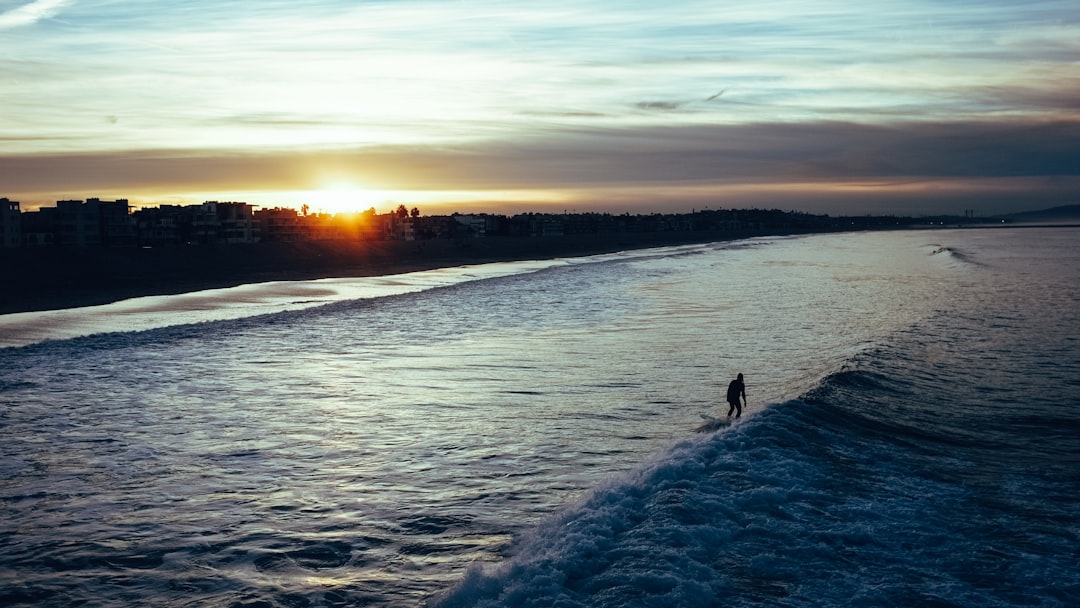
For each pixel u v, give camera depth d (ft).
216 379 114.32
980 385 104.42
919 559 49.78
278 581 49.34
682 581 44.91
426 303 233.76
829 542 51.70
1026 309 202.49
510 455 75.56
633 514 56.08
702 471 64.54
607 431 83.76
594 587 44.73
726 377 113.09
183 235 531.50
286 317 197.36
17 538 56.08
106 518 59.88
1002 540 53.01
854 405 87.61
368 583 48.96
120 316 200.75
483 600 44.60
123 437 82.43
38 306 226.38
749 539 51.70
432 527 57.67
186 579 49.75
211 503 63.05
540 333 163.94
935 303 221.25
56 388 107.65
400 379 113.80
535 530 55.47
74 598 47.29
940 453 73.00
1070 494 62.23
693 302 232.94
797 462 67.05
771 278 340.59
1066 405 93.04
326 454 76.38
